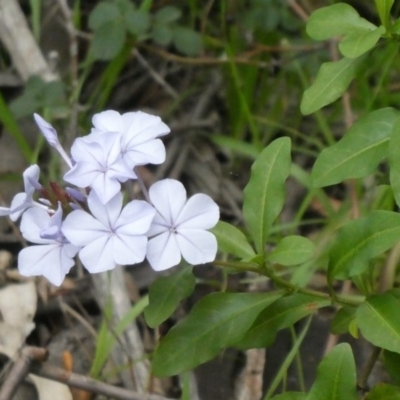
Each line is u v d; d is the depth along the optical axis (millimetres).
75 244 598
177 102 977
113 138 605
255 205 652
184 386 724
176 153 957
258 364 785
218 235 656
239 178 950
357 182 835
